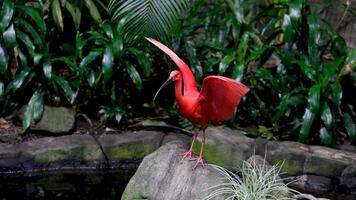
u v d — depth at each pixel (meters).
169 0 4.73
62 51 5.81
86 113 5.63
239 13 5.80
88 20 5.89
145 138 5.22
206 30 5.96
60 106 5.42
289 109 5.38
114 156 5.15
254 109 5.69
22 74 5.29
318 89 5.09
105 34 5.61
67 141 5.11
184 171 3.75
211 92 3.28
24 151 4.95
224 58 5.43
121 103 5.58
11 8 5.18
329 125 5.11
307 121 5.07
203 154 4.60
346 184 4.79
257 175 3.86
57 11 5.36
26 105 5.44
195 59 5.64
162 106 5.86
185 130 5.40
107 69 5.24
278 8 5.73
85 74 5.42
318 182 4.81
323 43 6.44
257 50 5.44
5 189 4.66
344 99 5.59
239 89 3.11
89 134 5.31
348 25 6.71
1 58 5.18
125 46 5.48
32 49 5.26
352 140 5.31
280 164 4.87
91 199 4.48
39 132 5.26
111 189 4.71
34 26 5.61
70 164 5.05
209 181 3.60
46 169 4.98
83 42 5.45
